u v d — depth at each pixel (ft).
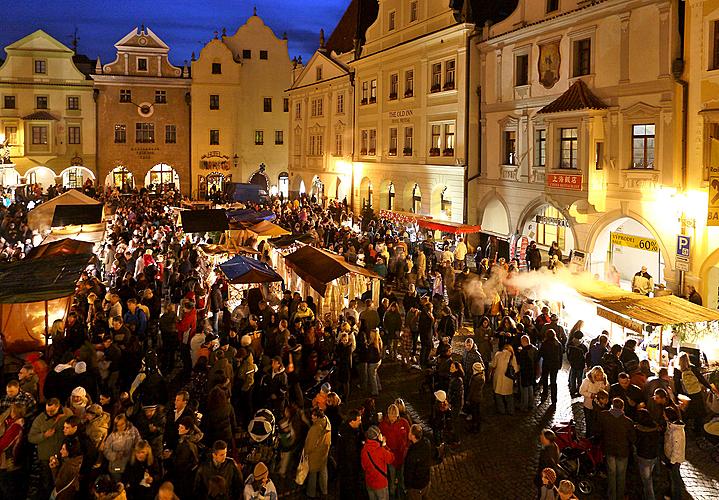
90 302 58.23
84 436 32.86
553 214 95.40
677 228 72.54
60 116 196.24
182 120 209.05
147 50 203.10
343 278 70.64
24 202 151.43
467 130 110.73
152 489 30.81
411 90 129.29
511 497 38.86
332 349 52.31
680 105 70.64
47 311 51.06
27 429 35.24
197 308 63.62
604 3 80.74
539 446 45.19
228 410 38.04
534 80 95.76
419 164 126.31
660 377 43.98
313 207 153.38
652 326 51.93
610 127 81.97
